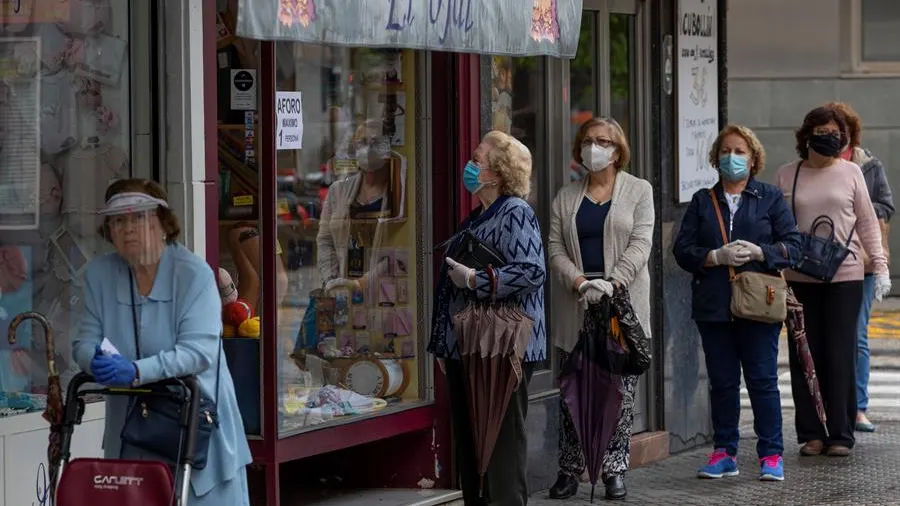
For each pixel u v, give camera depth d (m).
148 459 12.19
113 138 15.27
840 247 21.98
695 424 24.23
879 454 23.25
